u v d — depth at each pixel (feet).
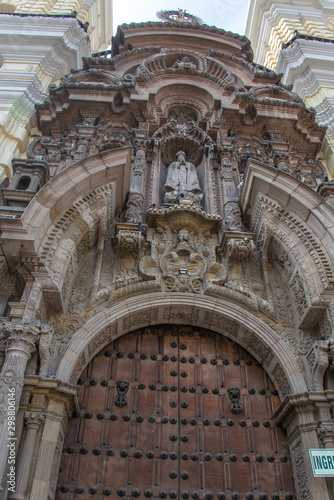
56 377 19.30
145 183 30.30
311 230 24.08
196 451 20.27
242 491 19.40
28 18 43.19
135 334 24.04
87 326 21.65
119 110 34.42
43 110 34.35
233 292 23.77
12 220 20.18
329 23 60.29
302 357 22.12
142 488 18.98
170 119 36.11
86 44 44.75
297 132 35.40
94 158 24.67
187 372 22.85
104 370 22.44
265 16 63.57
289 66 44.88
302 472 19.07
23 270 20.62
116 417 20.86
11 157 31.12
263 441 21.01
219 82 37.01
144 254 25.55
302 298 23.32
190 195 29.48
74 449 19.67
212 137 35.24
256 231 27.02
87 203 24.45
